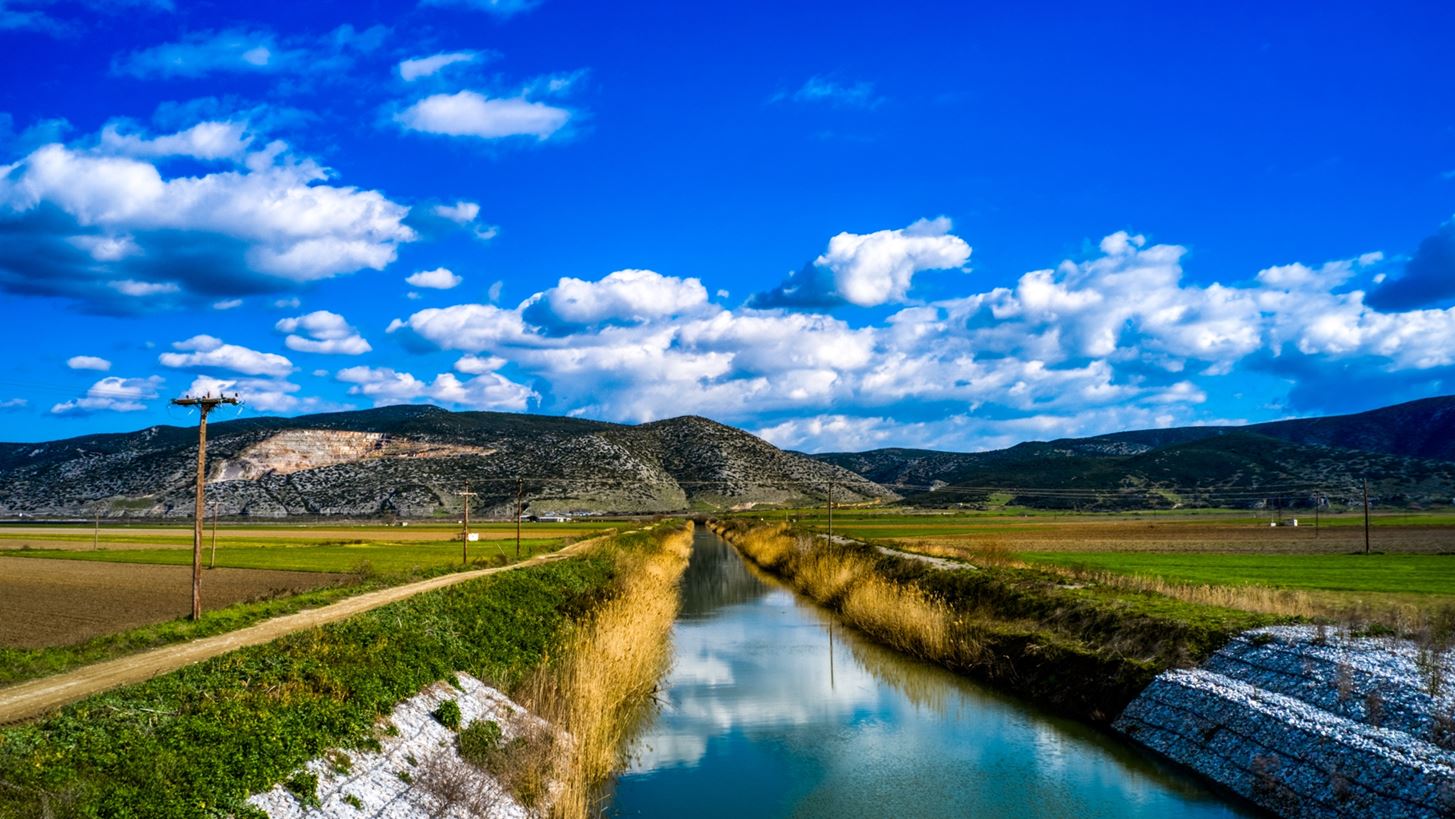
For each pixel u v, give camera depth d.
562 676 25.31
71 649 25.47
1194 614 28.17
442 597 31.50
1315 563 56.06
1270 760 19.08
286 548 83.88
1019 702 28.17
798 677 32.16
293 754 14.87
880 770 21.81
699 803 19.80
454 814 16.30
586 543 85.88
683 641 40.25
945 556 55.56
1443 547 70.94
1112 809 19.00
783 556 76.06
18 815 10.80
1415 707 18.42
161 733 14.24
